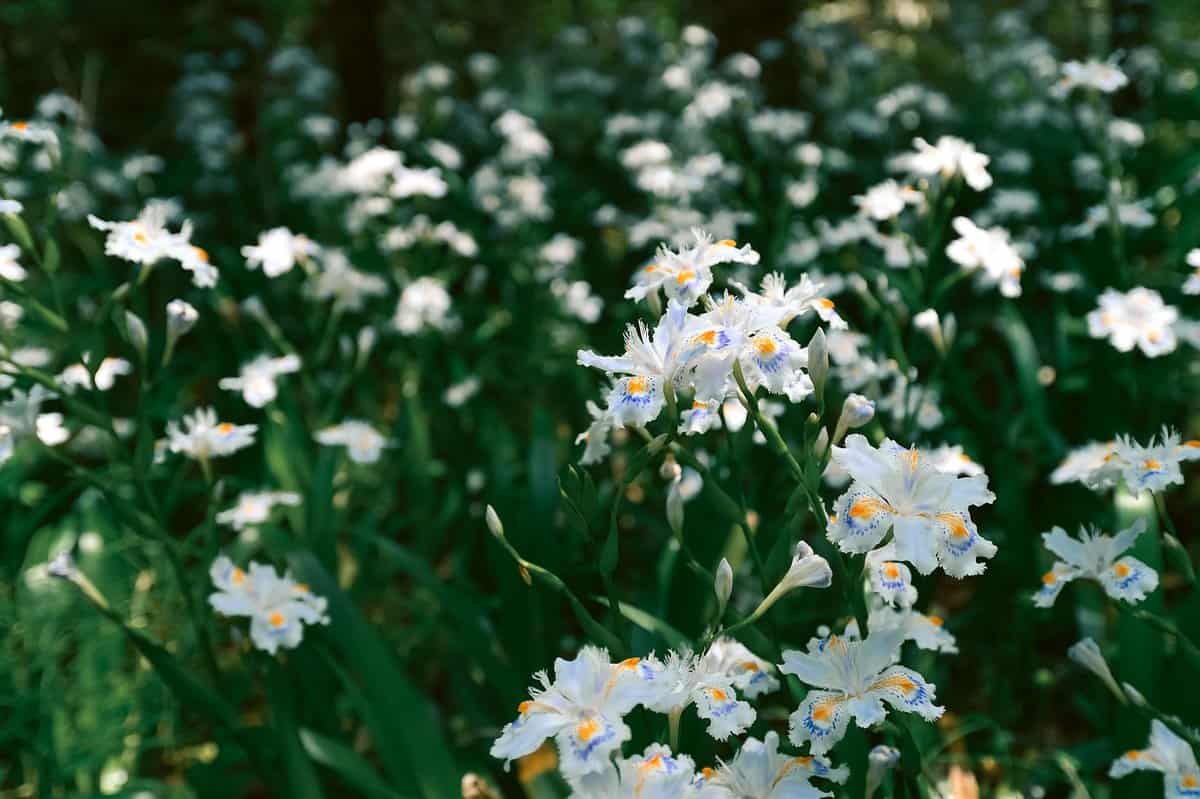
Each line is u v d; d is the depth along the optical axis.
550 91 9.88
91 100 8.09
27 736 3.37
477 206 6.20
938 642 2.28
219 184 7.34
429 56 11.32
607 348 5.32
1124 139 5.68
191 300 6.23
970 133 7.78
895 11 12.31
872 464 1.80
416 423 4.41
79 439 4.64
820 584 1.93
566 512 2.08
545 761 2.97
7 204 2.67
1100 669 2.22
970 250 2.92
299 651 3.04
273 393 3.55
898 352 2.91
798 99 7.31
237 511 3.28
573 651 3.63
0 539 4.35
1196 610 2.62
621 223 6.49
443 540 4.69
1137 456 2.35
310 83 7.86
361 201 5.67
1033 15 10.06
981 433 3.84
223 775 3.16
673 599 3.16
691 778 1.71
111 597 3.99
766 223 5.10
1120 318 3.20
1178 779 2.17
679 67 6.91
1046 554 3.84
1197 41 9.84
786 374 1.90
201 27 8.66
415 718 2.74
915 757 2.02
